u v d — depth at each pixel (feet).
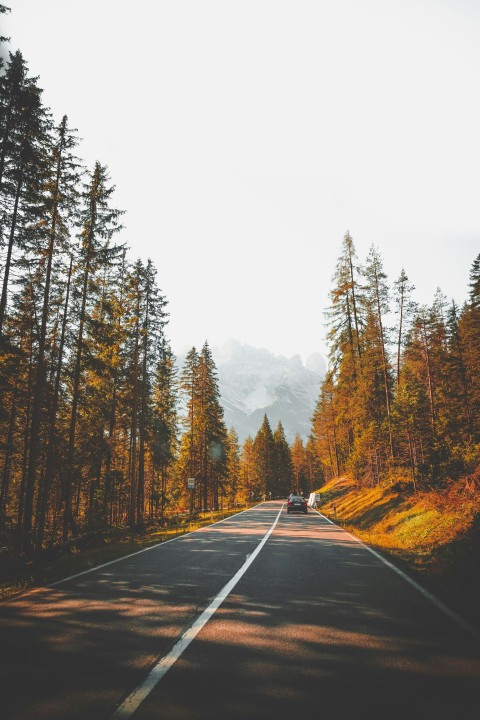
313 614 18.78
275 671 12.78
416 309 104.01
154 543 48.01
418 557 35.22
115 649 14.58
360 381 102.78
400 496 71.00
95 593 23.18
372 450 102.12
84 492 105.81
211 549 41.52
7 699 11.05
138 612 19.20
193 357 152.56
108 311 69.56
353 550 40.14
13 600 21.84
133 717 10.14
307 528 65.46
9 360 61.93
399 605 20.31
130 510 77.25
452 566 27.89
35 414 59.52
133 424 79.71
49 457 64.90
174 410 144.25
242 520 84.89
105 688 11.69
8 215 55.72
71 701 10.94
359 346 107.14
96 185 69.67
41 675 12.51
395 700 11.02
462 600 21.35
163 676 12.41
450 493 49.16
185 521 101.09
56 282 65.87
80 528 68.69
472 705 10.79
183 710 10.46
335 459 203.92
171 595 22.48
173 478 177.88
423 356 125.90
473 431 101.65
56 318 70.38
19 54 54.70
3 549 48.11
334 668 13.01
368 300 106.93
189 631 16.48
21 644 15.10
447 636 15.94
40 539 53.16
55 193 62.85
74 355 69.92
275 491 284.61
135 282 84.53
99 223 68.44
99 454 83.15
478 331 107.86
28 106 54.65
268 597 21.91
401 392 91.09
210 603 20.70
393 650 14.52
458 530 36.58
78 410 79.15
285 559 34.76
